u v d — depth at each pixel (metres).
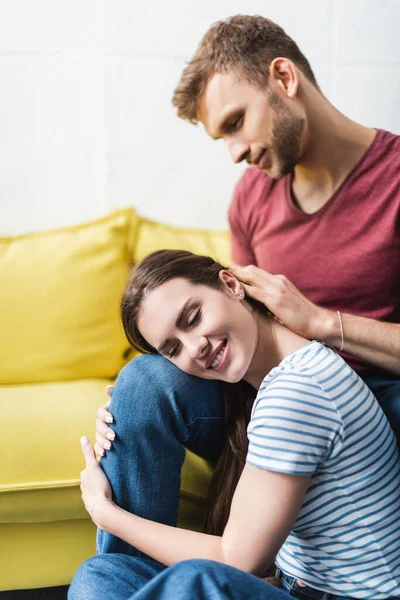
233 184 2.04
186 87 1.49
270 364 1.13
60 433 1.40
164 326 1.07
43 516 1.36
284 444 0.91
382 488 0.98
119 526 1.06
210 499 1.24
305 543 1.02
